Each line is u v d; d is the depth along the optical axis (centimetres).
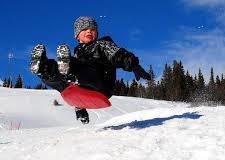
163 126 594
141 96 9994
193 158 425
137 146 478
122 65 565
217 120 628
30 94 5316
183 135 509
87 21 585
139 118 990
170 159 425
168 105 6297
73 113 4509
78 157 456
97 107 591
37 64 526
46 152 500
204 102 2312
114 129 606
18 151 527
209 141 473
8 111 4269
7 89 5753
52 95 5353
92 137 551
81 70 565
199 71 9550
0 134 818
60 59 527
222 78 7594
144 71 569
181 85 9431
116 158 439
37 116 4225
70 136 580
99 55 573
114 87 598
